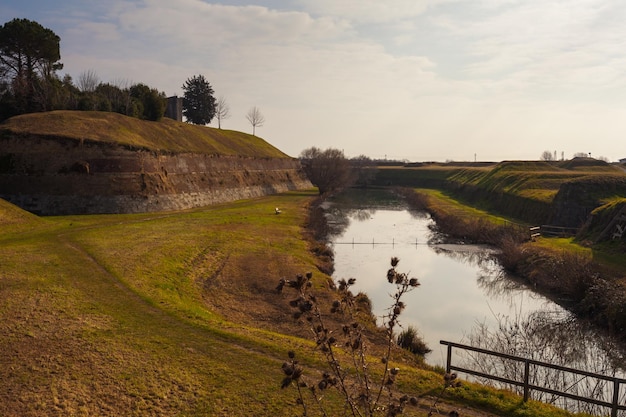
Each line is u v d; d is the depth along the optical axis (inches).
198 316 676.7
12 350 522.6
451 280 1210.6
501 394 470.3
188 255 1098.1
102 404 427.2
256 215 1937.7
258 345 577.9
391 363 555.8
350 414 410.9
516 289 1127.6
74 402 427.5
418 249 1601.9
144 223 1534.2
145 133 2365.9
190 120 4377.5
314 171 3292.3
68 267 879.1
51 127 1905.8
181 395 450.9
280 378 490.9
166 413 419.8
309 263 1198.3
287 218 1926.7
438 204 2827.3
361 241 1728.6
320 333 213.3
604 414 496.1
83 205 1704.0
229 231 1481.3
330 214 2534.5
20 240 1120.8
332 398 447.8
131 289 773.9
